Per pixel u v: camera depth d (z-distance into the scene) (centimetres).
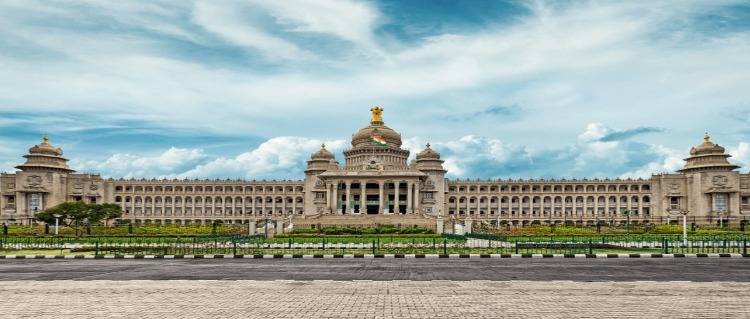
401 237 7788
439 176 15512
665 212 16075
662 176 16262
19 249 5488
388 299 2330
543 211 16650
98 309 2125
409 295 2438
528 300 2298
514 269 3581
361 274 3319
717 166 15300
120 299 2358
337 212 14600
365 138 15975
